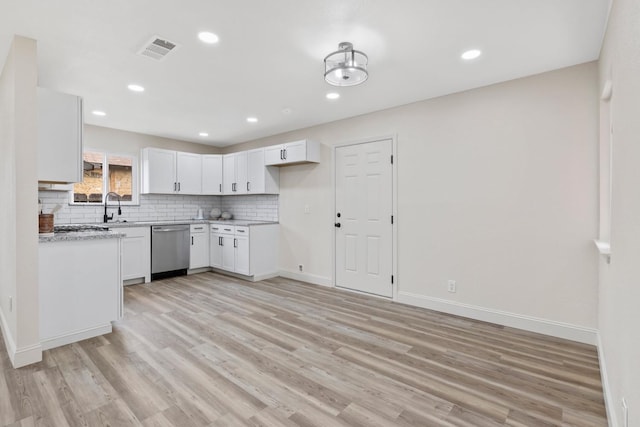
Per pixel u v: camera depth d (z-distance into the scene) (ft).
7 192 8.28
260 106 12.67
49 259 8.41
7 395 6.40
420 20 6.93
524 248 9.82
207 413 5.90
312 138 15.67
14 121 7.42
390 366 7.66
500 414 5.92
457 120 11.10
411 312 11.49
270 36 7.59
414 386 6.82
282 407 6.09
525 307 9.83
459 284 11.12
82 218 15.39
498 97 10.25
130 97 11.61
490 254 10.45
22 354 7.50
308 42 7.87
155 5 6.40
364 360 7.96
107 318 9.45
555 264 9.33
